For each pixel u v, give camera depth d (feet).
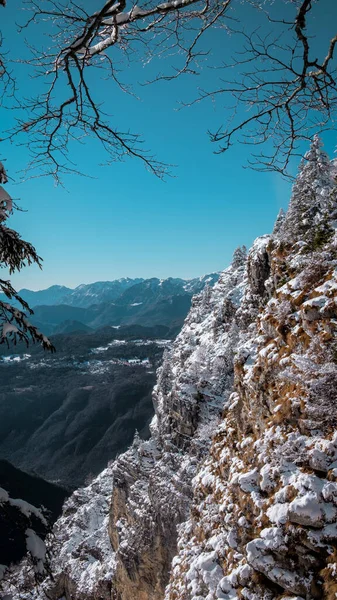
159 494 129.29
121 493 174.91
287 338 59.31
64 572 198.90
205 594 50.62
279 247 95.30
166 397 167.32
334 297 54.49
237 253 253.03
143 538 133.08
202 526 65.41
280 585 36.81
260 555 38.60
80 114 18.65
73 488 386.11
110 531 184.03
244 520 46.11
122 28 17.13
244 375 69.77
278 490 43.11
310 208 93.45
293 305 62.34
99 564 186.80
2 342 20.81
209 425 132.16
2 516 24.40
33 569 23.72
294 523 37.99
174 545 119.03
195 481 78.79
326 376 45.11
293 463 44.11
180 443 147.23
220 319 186.29
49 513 26.25
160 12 15.52
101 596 164.04
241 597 39.81
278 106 16.93
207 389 147.54
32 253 21.03
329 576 33.55
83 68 17.39
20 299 21.91
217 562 52.01
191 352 204.03
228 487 58.08
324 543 35.42
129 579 137.80
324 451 40.73
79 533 225.56
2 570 23.61
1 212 20.03
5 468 366.84
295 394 49.78
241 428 68.49
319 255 65.31
